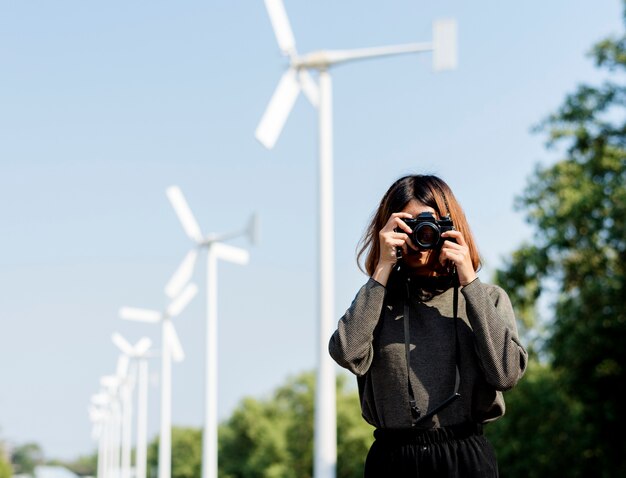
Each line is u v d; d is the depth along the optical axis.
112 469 49.78
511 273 21.34
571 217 20.39
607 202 20.59
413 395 2.48
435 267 2.60
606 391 20.61
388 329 2.57
